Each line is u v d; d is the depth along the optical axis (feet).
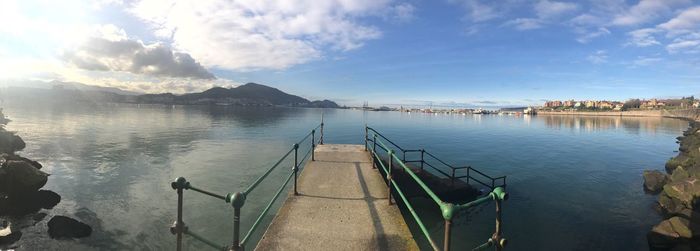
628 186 82.33
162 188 69.92
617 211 62.69
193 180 78.07
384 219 21.44
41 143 130.52
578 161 121.08
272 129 226.38
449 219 9.87
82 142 135.85
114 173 82.89
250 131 207.41
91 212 55.93
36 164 80.69
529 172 98.27
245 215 55.16
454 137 208.85
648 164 118.01
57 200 60.90
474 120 500.74
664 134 250.16
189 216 54.24
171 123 252.42
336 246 17.92
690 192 57.88
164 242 46.09
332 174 32.35
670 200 61.67
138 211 56.44
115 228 49.90
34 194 59.00
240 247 12.73
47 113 341.21
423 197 58.65
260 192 68.08
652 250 46.11
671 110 600.39
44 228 49.34
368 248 17.79
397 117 563.89
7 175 58.29
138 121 261.03
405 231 19.79
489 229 52.80
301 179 30.50
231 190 70.59
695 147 106.73
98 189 68.64
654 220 57.93
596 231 53.06
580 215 60.08
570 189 78.43
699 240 43.09
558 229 53.57
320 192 26.71
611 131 280.10
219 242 45.75
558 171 100.58
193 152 118.42
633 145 178.50
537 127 330.95
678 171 74.18
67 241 45.62
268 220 53.16
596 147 166.50
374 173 32.89
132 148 123.44
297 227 20.15
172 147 128.98
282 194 66.64
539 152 143.54
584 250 46.68
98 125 215.31
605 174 97.71
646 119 545.85
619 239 50.16
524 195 72.54
